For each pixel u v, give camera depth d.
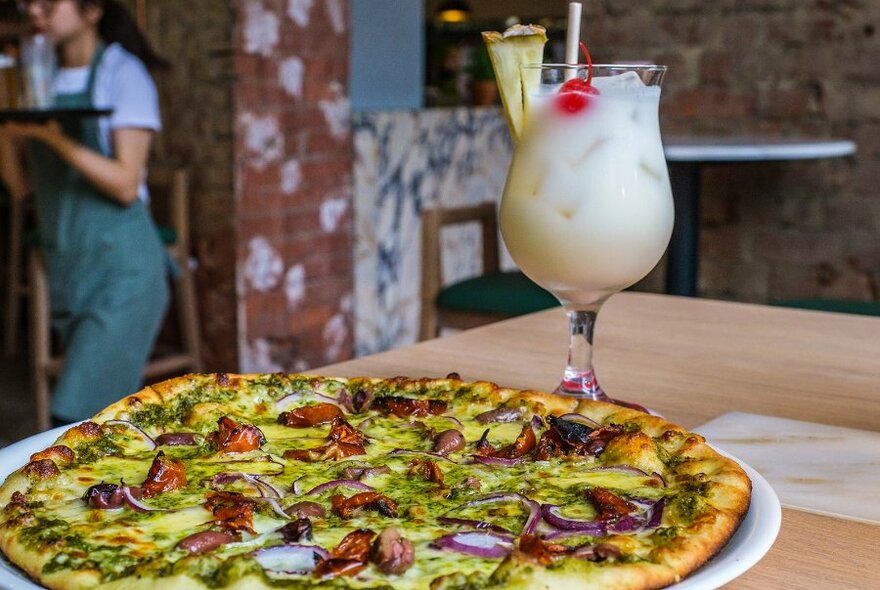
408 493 0.64
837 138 2.65
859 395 0.99
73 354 2.67
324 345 3.49
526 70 0.83
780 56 2.72
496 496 0.62
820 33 2.65
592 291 0.85
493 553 0.54
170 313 3.43
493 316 2.28
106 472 0.67
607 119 0.81
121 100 2.58
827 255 2.76
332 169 3.41
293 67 3.22
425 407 0.80
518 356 1.12
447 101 5.15
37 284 2.97
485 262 2.55
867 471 0.76
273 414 0.82
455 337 1.22
